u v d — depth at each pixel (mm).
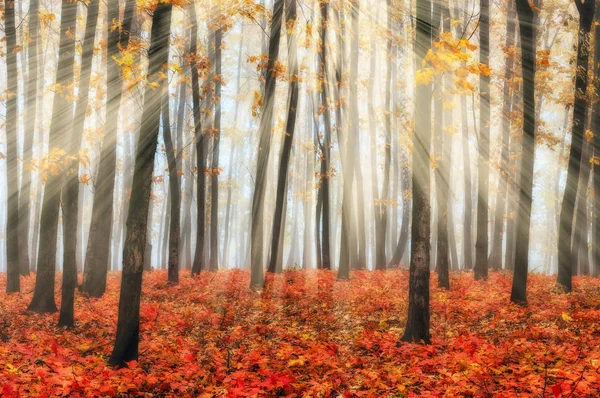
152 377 8641
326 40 23750
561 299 15516
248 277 23109
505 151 24109
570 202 17547
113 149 18062
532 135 15516
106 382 8078
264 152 20578
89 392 7684
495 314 13867
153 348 10891
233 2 18656
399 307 15133
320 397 8328
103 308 15523
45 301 14984
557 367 8625
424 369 9297
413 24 12672
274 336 12656
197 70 24094
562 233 17609
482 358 9109
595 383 7617
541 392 7500
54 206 15062
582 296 15742
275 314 15445
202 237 24859
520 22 15516
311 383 8469
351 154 23125
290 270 26109
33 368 8984
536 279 21250
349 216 22672
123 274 9891
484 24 19688
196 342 12023
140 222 9953
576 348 9859
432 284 19750
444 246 19312
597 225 23547
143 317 14156
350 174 22984
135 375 8930
